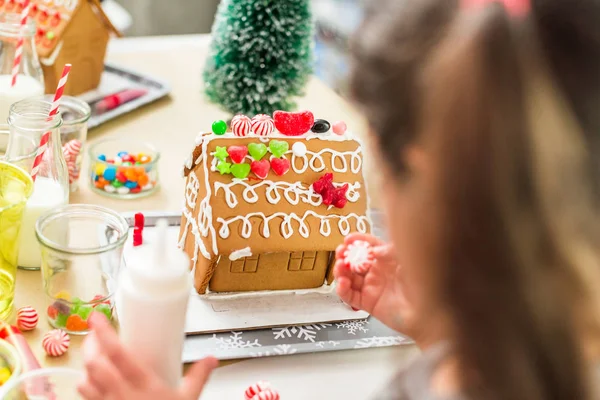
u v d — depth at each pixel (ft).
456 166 1.72
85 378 2.35
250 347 3.34
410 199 1.90
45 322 3.32
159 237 2.44
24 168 3.63
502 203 1.70
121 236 3.27
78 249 3.15
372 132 1.97
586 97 1.71
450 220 1.77
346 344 3.43
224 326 3.43
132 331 2.46
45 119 3.60
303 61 4.61
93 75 5.14
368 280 3.15
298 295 3.75
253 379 3.20
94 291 3.27
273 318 3.54
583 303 1.82
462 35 1.71
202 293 3.63
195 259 3.65
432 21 1.78
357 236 3.26
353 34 1.95
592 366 1.99
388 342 3.48
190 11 8.03
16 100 4.25
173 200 4.32
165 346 2.48
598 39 1.70
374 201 4.09
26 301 3.42
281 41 4.46
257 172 3.64
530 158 1.68
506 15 1.69
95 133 4.75
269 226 3.59
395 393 2.18
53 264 3.19
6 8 4.96
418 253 1.90
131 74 5.44
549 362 1.84
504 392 1.83
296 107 4.80
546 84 1.69
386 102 1.85
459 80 1.70
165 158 4.65
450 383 2.04
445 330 1.95
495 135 1.68
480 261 1.76
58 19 4.82
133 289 2.43
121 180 4.25
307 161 3.77
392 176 1.95
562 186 1.71
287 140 3.77
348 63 1.98
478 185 1.71
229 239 3.50
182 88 5.46
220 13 4.56
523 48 1.69
